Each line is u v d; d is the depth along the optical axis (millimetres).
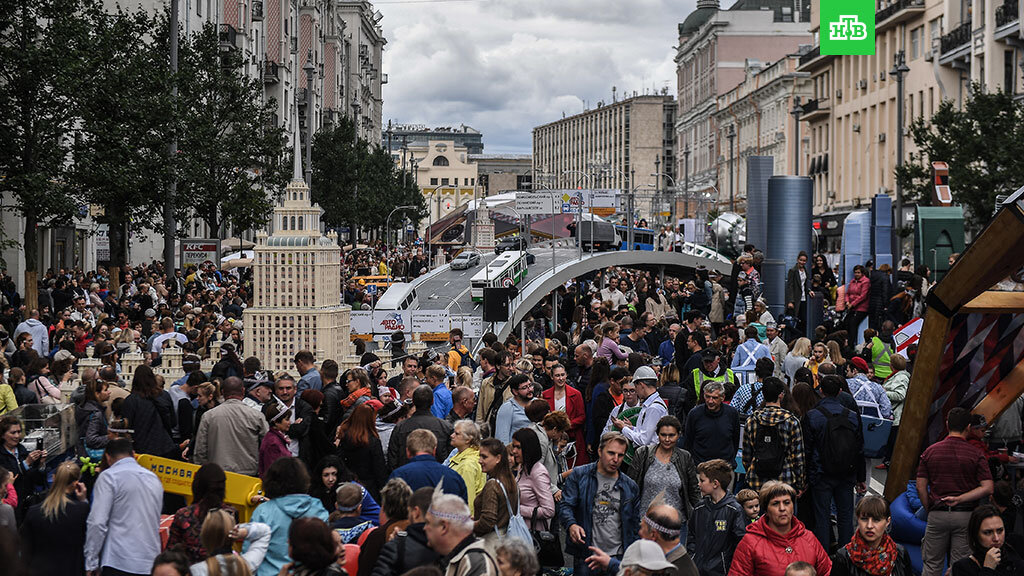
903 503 13789
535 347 21953
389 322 34438
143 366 14094
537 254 74812
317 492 12680
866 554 9719
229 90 49156
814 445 13594
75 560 10227
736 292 34469
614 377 15719
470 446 11859
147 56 41188
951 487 11906
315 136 88062
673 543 9141
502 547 7746
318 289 27781
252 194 48781
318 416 13477
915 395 14203
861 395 18531
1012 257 13133
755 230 45625
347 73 131000
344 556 9047
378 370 17109
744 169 130875
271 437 12453
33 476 12477
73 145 35906
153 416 13938
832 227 92812
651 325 25312
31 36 33406
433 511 8023
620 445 11422
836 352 19031
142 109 37562
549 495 11594
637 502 11766
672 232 74375
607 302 31562
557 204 62719
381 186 106375
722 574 10945
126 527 10227
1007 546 9969
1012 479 14117
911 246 56594
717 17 147375
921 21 77188
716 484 11023
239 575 8078
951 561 11922
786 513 9820
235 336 25953
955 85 73062
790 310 31734
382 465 13023
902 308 28828
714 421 13961
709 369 17266
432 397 13375
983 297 14031
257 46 87562
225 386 13102
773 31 148125
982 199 49062
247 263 51406
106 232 55531
